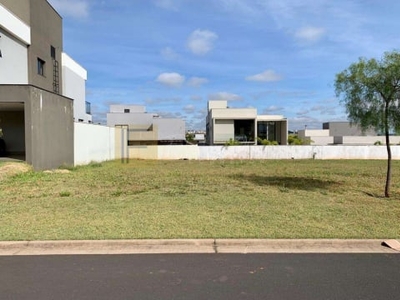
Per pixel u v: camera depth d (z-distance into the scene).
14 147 19.83
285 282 3.92
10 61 16.73
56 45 22.66
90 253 4.89
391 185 11.95
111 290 3.71
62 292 3.66
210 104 57.16
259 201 8.48
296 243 5.30
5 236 5.39
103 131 23.83
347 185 11.92
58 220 6.44
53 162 15.77
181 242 5.27
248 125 48.84
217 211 7.29
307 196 9.30
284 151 27.80
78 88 28.67
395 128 9.28
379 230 5.88
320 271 4.25
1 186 10.77
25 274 4.13
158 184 11.73
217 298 3.53
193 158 27.58
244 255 4.82
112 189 10.55
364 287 3.79
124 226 6.01
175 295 3.59
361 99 9.40
